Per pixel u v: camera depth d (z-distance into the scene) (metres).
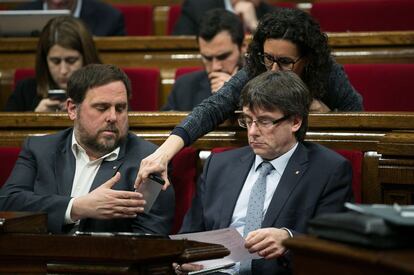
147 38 8.09
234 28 6.86
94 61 7.24
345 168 4.88
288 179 4.88
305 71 5.45
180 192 5.52
